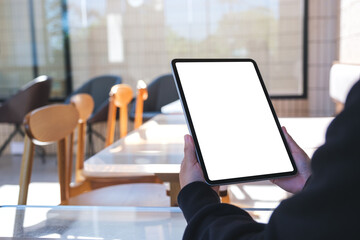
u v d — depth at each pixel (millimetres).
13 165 4516
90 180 1719
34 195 3350
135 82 5023
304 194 340
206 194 522
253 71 720
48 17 5004
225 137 644
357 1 3215
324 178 327
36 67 5098
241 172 633
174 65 669
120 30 4965
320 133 1396
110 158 1173
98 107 4648
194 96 656
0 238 593
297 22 4570
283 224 350
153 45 4938
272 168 650
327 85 4492
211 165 617
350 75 2857
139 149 1284
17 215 704
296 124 1601
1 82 5152
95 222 661
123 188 1645
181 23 4848
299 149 683
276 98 4648
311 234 329
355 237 313
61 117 1390
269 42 4676
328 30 4426
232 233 416
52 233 622
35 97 4473
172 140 1423
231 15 4727
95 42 5012
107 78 4641
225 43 4785
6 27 5062
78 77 5078
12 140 5043
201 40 4836
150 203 1452
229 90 688
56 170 4230
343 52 3918
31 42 5059
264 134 672
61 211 725
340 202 315
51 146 5023
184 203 528
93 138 4914
